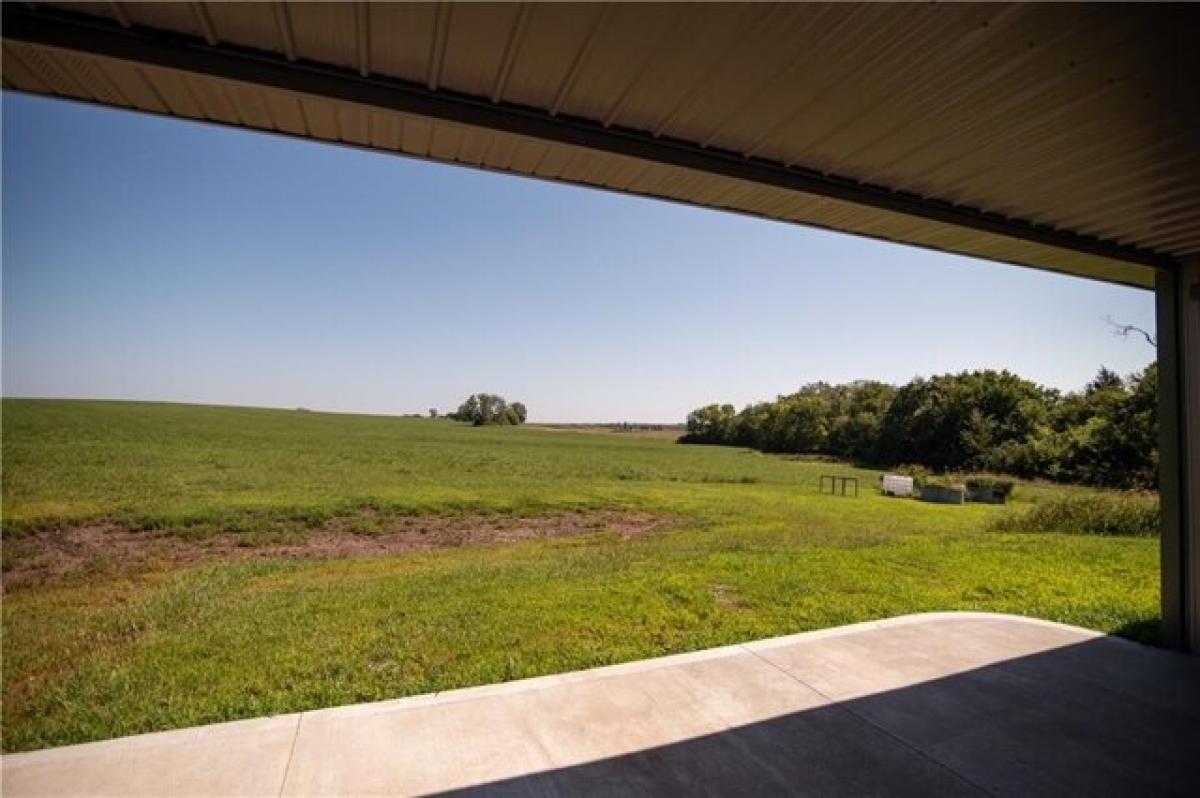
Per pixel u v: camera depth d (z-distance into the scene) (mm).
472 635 4770
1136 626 4750
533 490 19266
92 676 3971
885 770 2672
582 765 2693
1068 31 1849
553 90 2225
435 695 3393
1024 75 2092
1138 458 23984
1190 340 4133
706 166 2697
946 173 2904
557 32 1875
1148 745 2889
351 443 35344
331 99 2096
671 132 2541
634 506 16234
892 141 2588
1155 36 1871
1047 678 3645
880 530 12070
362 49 1974
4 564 8820
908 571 7223
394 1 1729
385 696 3580
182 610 5801
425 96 2221
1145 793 2514
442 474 23328
